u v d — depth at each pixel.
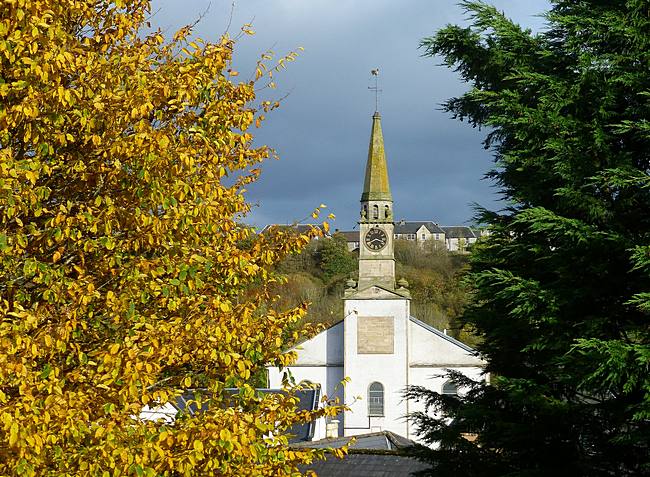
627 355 12.95
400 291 65.38
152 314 9.84
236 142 10.90
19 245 8.93
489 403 17.38
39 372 8.33
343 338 65.88
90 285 8.82
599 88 15.40
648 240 14.05
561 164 14.93
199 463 9.21
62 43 9.21
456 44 18.00
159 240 9.65
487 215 17.52
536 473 14.91
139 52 10.55
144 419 9.25
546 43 17.33
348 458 28.22
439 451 17.73
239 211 10.99
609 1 16.41
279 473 9.84
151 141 9.18
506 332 16.92
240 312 9.83
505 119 15.74
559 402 14.70
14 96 8.98
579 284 15.02
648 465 13.75
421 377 64.94
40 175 9.38
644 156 15.73
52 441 7.98
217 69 10.34
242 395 9.92
